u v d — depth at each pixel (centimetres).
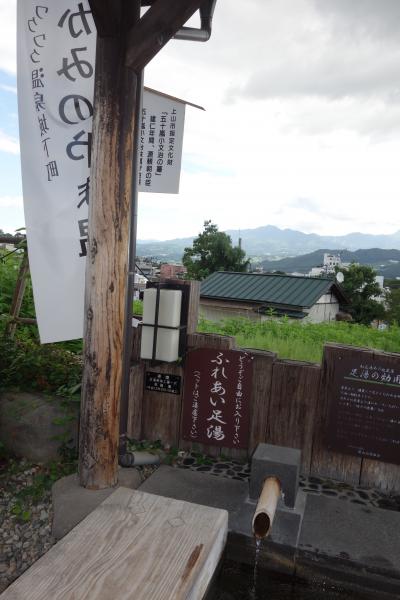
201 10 379
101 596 143
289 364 408
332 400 392
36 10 380
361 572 293
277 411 415
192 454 445
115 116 333
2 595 142
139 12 347
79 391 443
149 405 461
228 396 425
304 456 409
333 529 325
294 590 297
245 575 310
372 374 379
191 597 159
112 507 197
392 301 2586
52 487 365
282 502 337
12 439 441
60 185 393
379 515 346
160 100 469
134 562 161
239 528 321
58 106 386
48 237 397
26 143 392
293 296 1820
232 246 2914
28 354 494
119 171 338
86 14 373
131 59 329
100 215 339
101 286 343
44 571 154
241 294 1892
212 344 427
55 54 383
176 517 191
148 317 405
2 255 616
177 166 479
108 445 354
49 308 400
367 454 385
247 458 432
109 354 347
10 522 355
